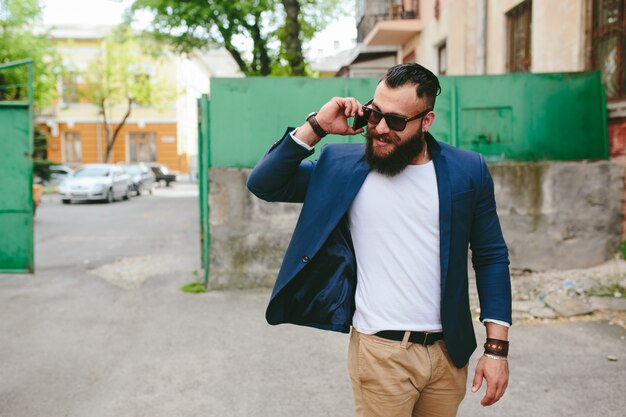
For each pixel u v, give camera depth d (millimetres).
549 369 3971
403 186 1851
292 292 2012
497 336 1877
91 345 4707
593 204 6363
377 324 1870
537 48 7820
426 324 1865
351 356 2000
